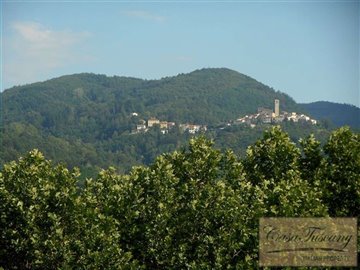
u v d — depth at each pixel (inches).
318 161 1792.6
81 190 1625.2
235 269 1445.6
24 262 1531.7
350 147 1755.7
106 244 1460.4
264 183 1582.2
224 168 1689.2
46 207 1477.6
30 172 1537.9
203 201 1512.1
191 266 1455.5
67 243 1440.7
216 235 1483.8
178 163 1691.7
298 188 1526.8
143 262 1550.2
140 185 1600.6
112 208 1568.7
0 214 1513.3
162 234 1513.3
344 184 1733.5
